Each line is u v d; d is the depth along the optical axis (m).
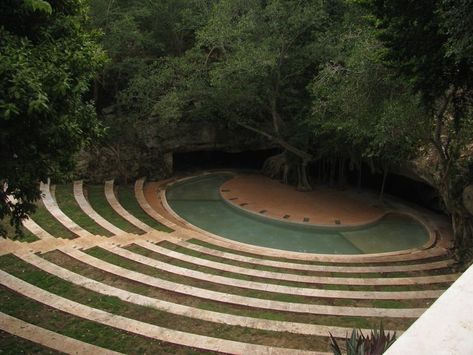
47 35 8.84
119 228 20.17
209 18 27.06
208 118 31.67
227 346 10.26
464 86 14.12
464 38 9.52
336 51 23.23
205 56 27.52
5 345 9.59
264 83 26.83
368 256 19.75
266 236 23.11
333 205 27.67
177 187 30.92
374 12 12.77
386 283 15.48
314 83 22.61
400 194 30.91
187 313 12.05
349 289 15.09
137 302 12.49
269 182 32.12
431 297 14.11
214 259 17.53
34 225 17.55
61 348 9.61
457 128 15.14
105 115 29.55
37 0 7.28
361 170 31.42
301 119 27.69
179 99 26.78
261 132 29.31
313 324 12.10
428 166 19.70
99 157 27.56
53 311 11.48
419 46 12.08
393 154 21.06
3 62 7.18
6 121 7.73
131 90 27.81
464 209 18.20
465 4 9.21
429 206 28.17
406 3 11.43
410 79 13.10
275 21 24.30
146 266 15.48
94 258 15.37
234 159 37.75
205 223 24.61
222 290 14.17
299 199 28.58
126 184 28.58
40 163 8.77
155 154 31.20
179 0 30.27
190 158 36.66
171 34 32.06
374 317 12.48
